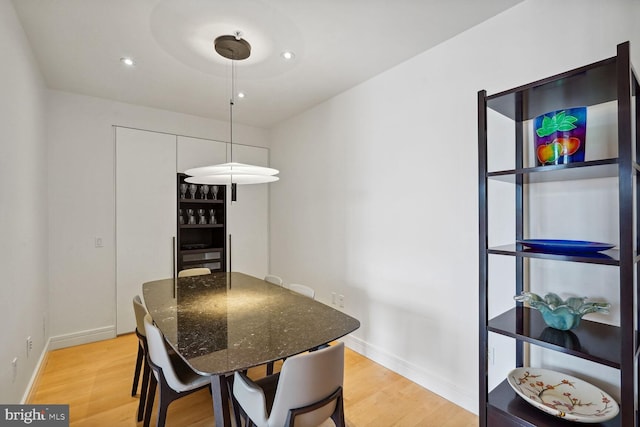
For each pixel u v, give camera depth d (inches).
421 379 93.4
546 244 53.7
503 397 60.0
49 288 118.5
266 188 175.5
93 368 103.9
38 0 70.1
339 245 125.5
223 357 51.3
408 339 97.9
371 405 83.4
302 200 147.9
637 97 54.1
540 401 56.9
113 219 132.1
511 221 73.6
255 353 52.9
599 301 61.1
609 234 59.8
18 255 77.1
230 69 103.0
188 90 121.0
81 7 72.5
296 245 152.3
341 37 85.1
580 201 63.6
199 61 97.8
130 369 103.3
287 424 48.7
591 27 62.5
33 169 94.3
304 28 81.0
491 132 78.0
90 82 113.7
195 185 152.6
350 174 120.0
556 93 55.9
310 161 142.3
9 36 69.4
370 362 108.7
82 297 125.4
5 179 66.8
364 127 113.5
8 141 68.9
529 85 53.2
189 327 64.6
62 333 121.3
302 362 48.4
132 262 136.0
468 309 82.4
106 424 75.5
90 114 127.4
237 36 83.4
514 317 63.5
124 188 134.5
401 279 100.1
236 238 165.0
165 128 144.5
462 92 83.6
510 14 74.0
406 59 97.4
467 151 82.6
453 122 85.7
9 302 69.4
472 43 81.4
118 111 133.3
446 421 77.1
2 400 65.4
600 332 55.4
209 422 76.4
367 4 71.9
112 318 131.5
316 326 65.1
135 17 76.3
